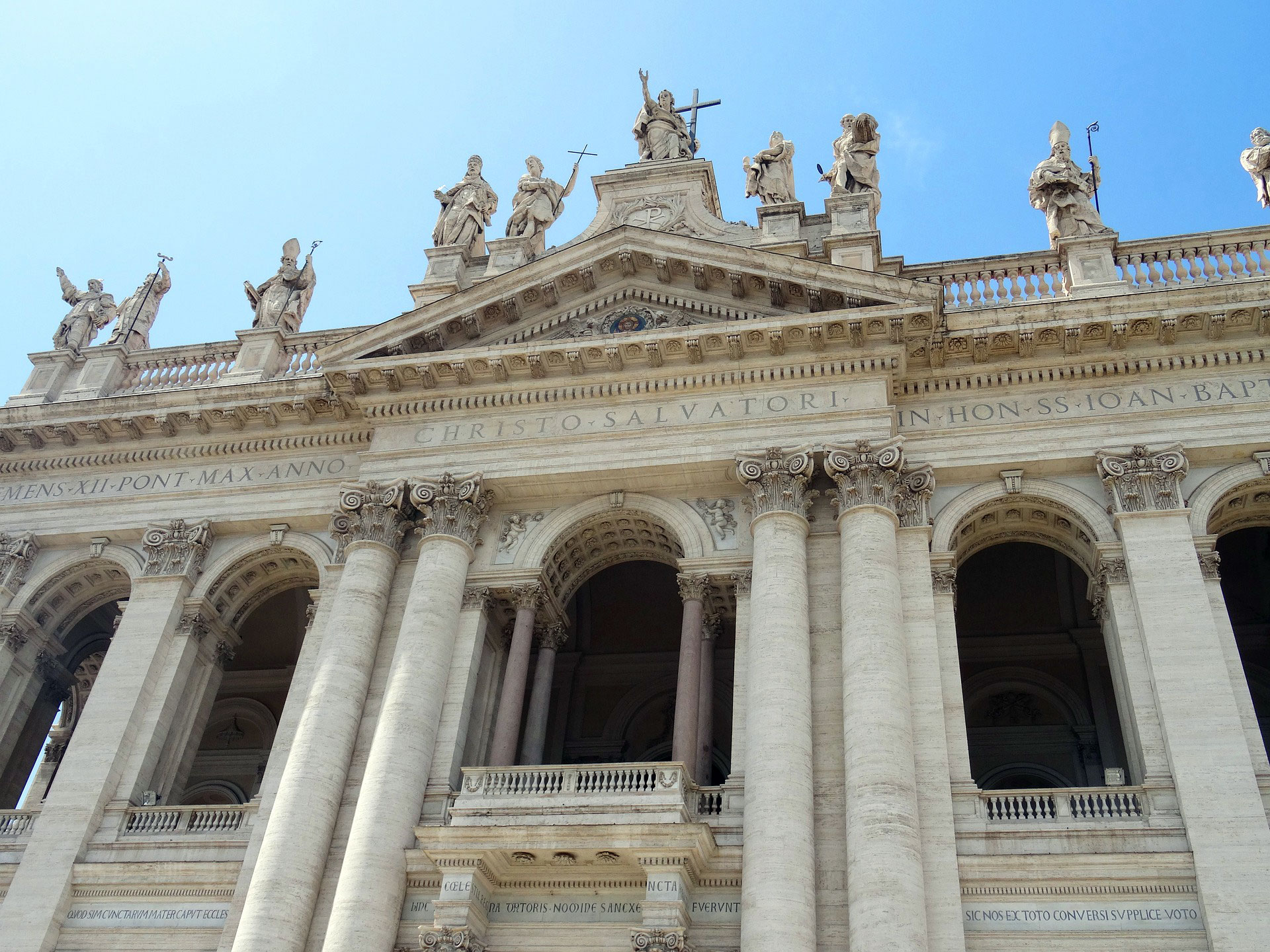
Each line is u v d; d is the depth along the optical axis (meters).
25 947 22.69
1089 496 24.14
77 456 30.30
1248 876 18.70
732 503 25.50
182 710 27.03
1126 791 20.50
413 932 21.06
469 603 25.38
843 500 23.94
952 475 24.83
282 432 29.28
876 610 22.08
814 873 19.75
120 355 32.44
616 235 27.89
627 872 21.05
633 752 31.53
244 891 22.31
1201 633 21.44
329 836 22.48
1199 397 24.47
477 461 26.58
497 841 20.69
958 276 27.61
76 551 29.30
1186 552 22.50
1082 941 19.09
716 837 21.16
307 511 27.98
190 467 29.66
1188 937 18.78
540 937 20.83
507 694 24.03
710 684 23.83
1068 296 26.34
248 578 28.92
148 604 27.45
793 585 22.98
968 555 25.77
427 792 22.77
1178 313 24.47
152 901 23.30
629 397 26.66
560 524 26.11
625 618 33.09
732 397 26.05
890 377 25.45
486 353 26.91
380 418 27.86
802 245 28.03
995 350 25.50
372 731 24.02
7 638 28.30
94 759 25.19
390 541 26.20
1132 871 19.48
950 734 21.77
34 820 25.28
